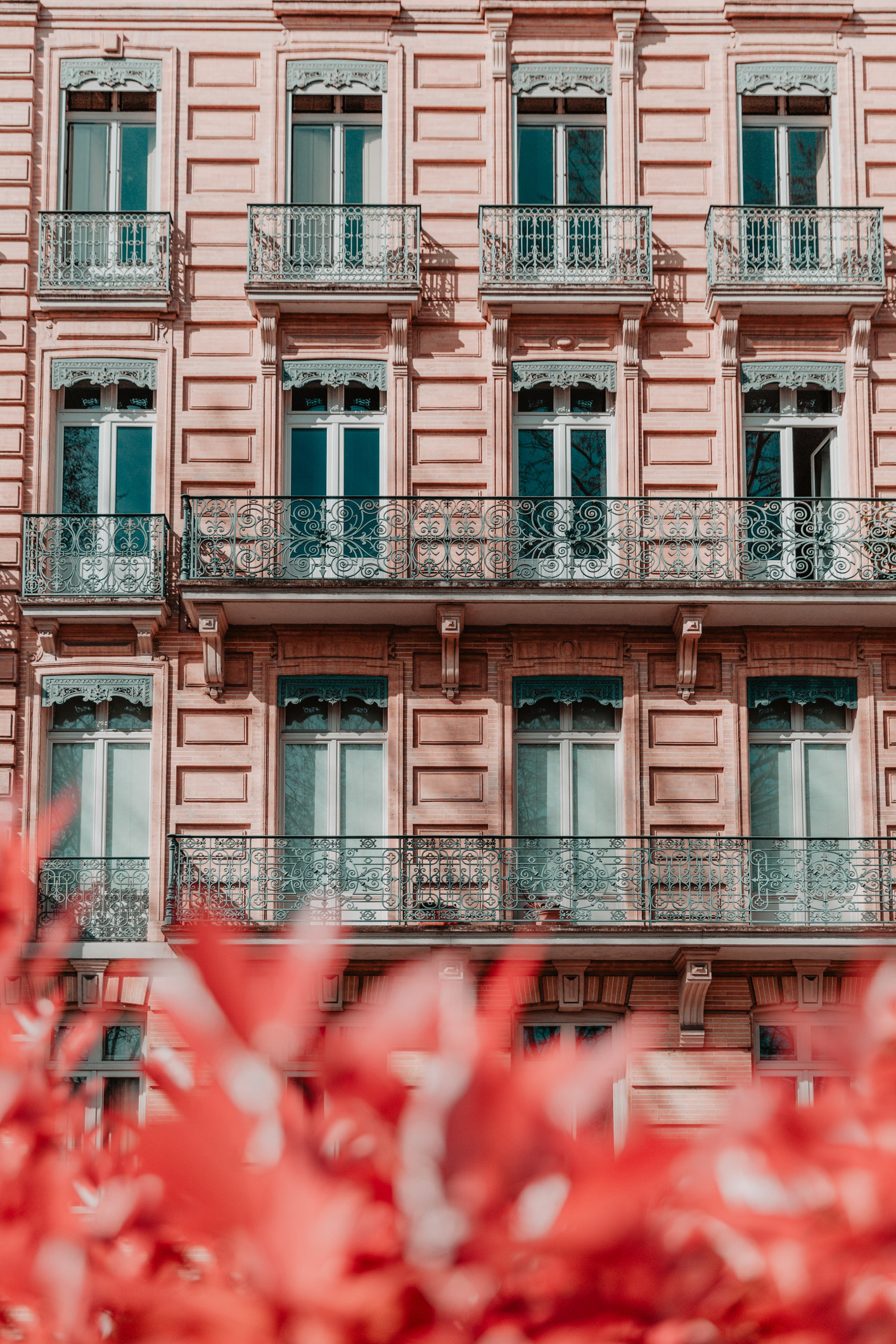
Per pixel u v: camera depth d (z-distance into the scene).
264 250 20.34
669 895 18.73
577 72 21.00
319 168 20.94
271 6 21.02
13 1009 1.50
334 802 19.48
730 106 20.97
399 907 18.17
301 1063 1.05
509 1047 1.08
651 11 21.12
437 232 20.69
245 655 19.67
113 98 21.00
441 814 19.30
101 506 20.25
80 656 19.55
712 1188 1.16
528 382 20.34
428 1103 1.03
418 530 19.70
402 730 19.48
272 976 1.04
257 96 20.92
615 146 20.88
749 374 20.42
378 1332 0.98
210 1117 1.00
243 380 20.31
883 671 19.86
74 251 20.53
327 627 19.69
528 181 20.94
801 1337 1.13
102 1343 1.20
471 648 19.73
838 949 18.08
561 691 19.67
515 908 18.47
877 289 20.17
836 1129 1.24
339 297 20.06
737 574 19.50
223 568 19.33
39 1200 1.25
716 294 20.17
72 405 20.50
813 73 21.09
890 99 21.03
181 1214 1.00
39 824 1.55
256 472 20.09
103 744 19.55
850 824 19.69
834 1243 1.15
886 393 20.41
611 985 18.50
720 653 19.77
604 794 19.59
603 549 19.73
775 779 19.77
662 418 20.28
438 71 20.98
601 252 20.58
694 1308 1.08
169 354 20.31
